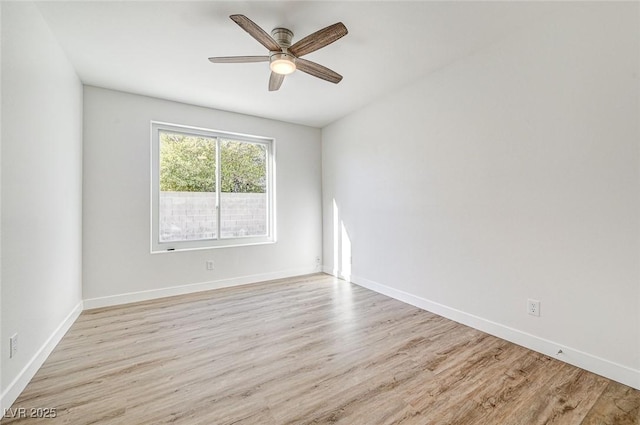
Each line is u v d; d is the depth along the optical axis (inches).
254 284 159.6
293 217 178.1
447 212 110.4
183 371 76.7
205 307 124.1
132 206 131.3
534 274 85.5
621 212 69.8
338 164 172.2
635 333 68.4
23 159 69.4
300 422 58.8
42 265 79.7
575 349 77.7
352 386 70.3
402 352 86.2
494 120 94.4
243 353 86.0
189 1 75.0
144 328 103.2
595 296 74.1
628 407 62.6
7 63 62.6
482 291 99.3
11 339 63.3
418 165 121.9
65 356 83.9
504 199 92.3
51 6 75.6
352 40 92.7
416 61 106.1
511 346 89.0
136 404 64.0
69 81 103.0
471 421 59.0
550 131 81.4
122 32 87.4
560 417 60.1
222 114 155.0
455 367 78.0
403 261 130.3
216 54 100.3
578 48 75.8
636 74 67.2
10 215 63.4
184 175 148.9
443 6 77.4
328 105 149.2
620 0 69.2
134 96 132.1
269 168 174.9
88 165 121.6
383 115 139.0
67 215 100.9
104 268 125.1
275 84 103.0
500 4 76.3
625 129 68.9
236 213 163.9
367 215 150.9
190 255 145.0
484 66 97.1
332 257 179.3
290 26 86.4
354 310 120.4
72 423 58.3
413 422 58.8
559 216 80.0
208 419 59.6
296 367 78.5
